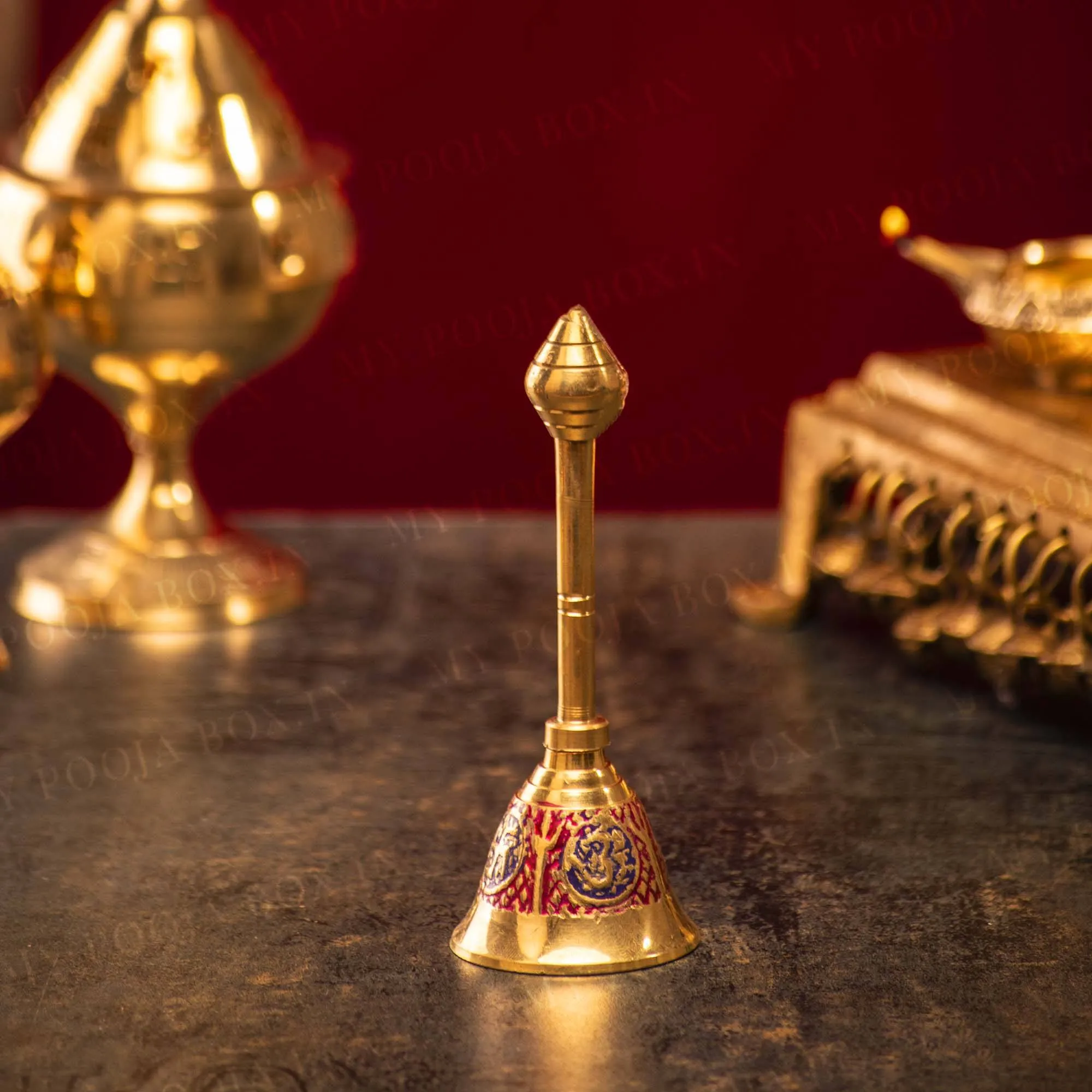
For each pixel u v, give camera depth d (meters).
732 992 0.72
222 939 0.75
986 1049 0.70
